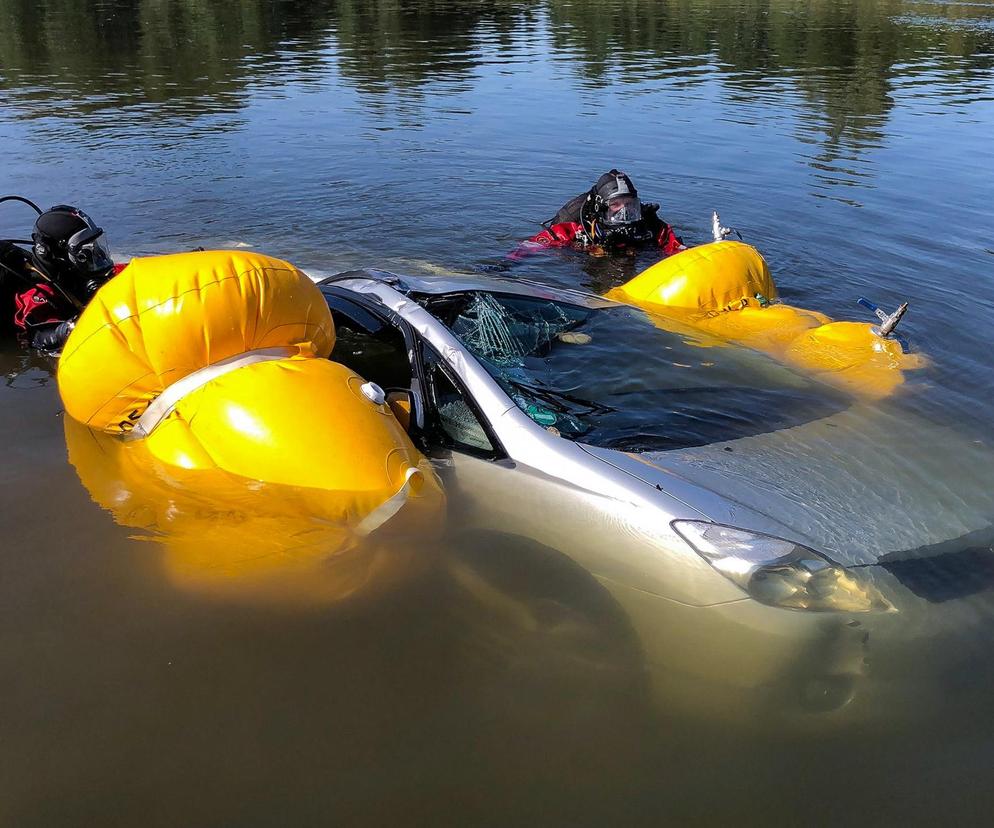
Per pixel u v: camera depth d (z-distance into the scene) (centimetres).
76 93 1310
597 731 208
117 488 311
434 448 314
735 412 312
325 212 781
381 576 260
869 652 220
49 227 468
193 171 895
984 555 244
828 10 2736
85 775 197
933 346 479
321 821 185
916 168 942
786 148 1031
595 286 607
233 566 265
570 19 2477
